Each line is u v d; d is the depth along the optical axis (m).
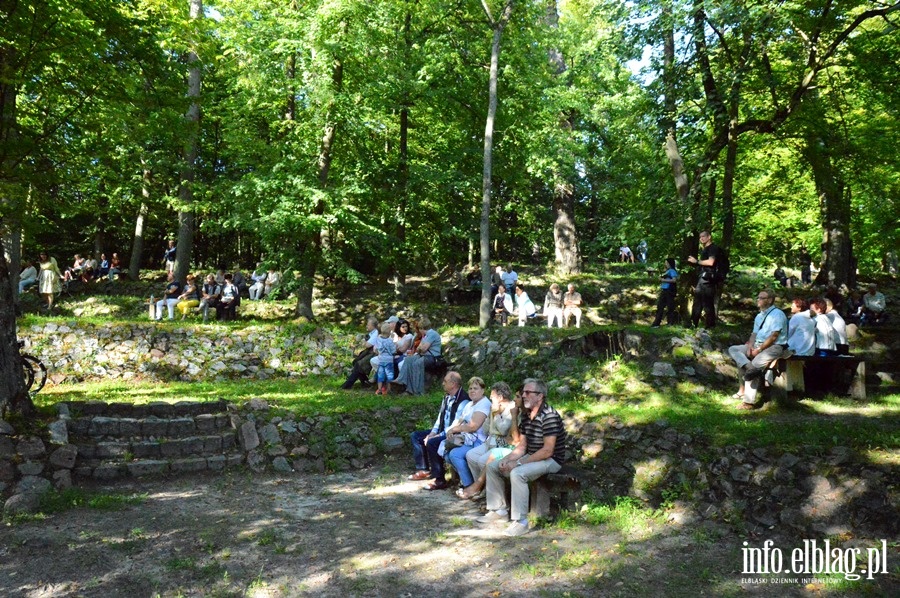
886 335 11.75
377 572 5.11
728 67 12.85
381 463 8.88
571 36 21.67
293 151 17.83
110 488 7.38
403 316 19.89
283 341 15.25
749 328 11.70
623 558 5.41
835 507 5.73
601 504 6.82
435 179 18.44
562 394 10.80
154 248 31.88
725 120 12.80
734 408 9.01
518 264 26.98
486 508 6.89
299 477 8.20
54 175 9.36
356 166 18.98
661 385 10.39
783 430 7.06
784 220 22.86
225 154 17.92
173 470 8.01
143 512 6.56
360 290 22.56
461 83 18.53
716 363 10.70
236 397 10.67
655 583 4.90
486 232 14.53
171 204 18.33
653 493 6.84
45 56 8.57
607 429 8.00
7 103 8.77
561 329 12.92
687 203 12.90
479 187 19.31
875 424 7.28
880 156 13.95
